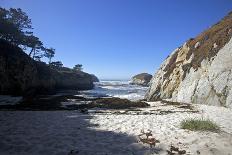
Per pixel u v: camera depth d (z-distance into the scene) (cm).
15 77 4306
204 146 777
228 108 2028
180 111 1842
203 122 1078
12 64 4309
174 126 1130
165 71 3644
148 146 779
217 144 802
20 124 1162
